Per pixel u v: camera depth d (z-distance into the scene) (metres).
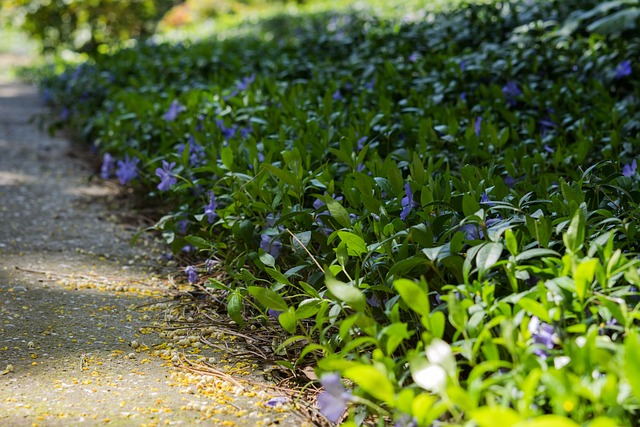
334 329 2.83
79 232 4.55
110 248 4.26
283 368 2.76
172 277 3.77
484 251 2.22
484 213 2.56
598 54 5.75
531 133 4.36
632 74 5.43
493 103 4.96
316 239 3.02
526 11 7.25
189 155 4.37
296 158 3.18
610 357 1.71
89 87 7.75
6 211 4.95
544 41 6.28
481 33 7.07
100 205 5.16
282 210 3.16
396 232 2.69
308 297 2.95
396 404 1.74
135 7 14.77
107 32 14.70
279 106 5.02
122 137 5.52
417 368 1.75
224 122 4.71
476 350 1.98
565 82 5.50
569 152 3.95
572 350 1.81
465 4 7.70
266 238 3.11
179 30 17.16
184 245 3.89
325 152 3.92
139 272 3.88
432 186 2.84
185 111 5.25
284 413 2.42
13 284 3.60
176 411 2.41
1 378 2.62
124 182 4.66
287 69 6.87
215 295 3.47
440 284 2.59
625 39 6.44
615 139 3.92
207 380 2.66
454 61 5.77
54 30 14.87
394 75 5.72
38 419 2.31
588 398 1.83
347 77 5.74
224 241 3.74
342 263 2.60
